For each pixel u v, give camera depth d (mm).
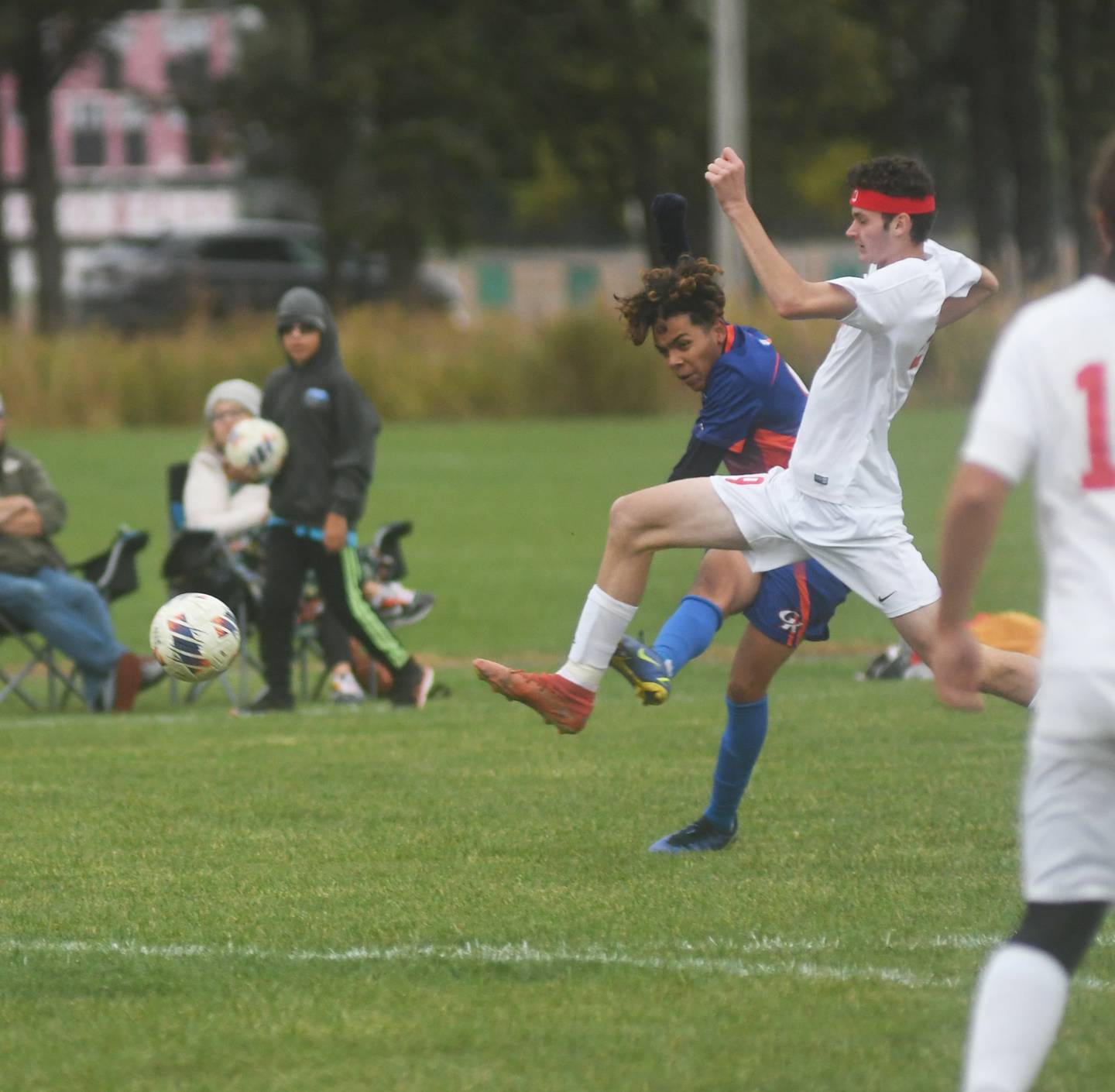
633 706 36156
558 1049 15578
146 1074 15102
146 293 142000
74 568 38094
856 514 20438
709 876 21641
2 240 146500
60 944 18953
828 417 20500
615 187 152500
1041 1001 12617
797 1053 15383
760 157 147375
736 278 114188
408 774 28453
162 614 24688
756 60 141125
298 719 34625
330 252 142750
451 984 17453
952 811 25094
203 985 17500
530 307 124812
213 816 25453
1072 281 112750
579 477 80500
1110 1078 14836
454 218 142625
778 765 28531
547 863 22391
